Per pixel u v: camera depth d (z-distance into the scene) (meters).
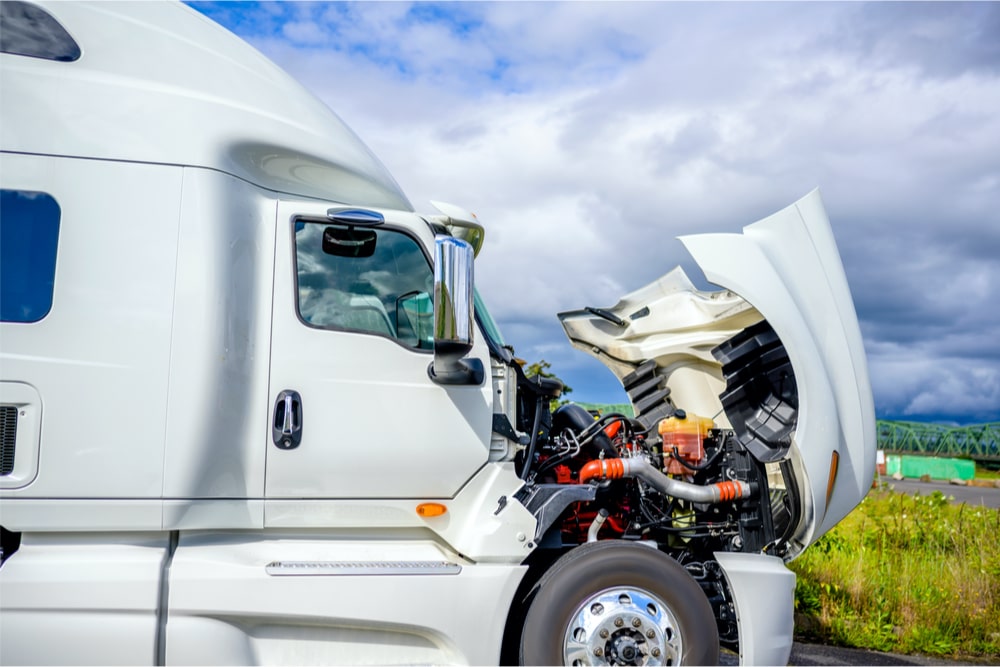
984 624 7.12
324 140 4.76
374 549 4.55
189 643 4.02
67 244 4.16
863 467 5.38
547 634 4.45
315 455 4.39
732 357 5.57
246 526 4.31
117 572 3.98
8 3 4.30
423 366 4.61
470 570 4.43
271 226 4.54
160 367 4.16
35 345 4.06
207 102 4.48
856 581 7.68
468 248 4.28
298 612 4.16
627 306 6.41
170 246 4.24
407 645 4.40
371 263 4.69
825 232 5.57
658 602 4.63
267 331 4.41
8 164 4.16
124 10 4.52
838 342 5.34
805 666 6.31
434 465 4.56
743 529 5.39
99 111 4.31
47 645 3.89
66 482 4.04
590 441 5.49
